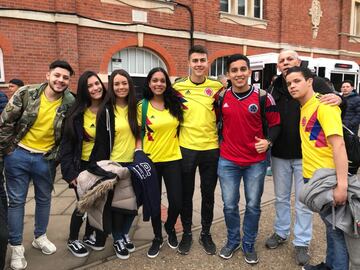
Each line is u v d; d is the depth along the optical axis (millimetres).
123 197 3033
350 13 14062
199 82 3201
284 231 3459
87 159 3096
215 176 3281
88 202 2830
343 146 2307
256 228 3189
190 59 3139
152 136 3145
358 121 6293
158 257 3279
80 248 3287
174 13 9141
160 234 3295
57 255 3301
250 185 3096
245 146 3016
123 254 3236
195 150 3180
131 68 8859
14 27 6918
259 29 11141
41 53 7258
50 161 3172
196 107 3139
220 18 10141
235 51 10602
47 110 3023
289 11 11852
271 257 3281
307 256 3137
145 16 8633
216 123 3227
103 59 8117
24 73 7113
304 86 2529
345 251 2457
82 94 3012
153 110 3156
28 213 4332
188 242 3359
